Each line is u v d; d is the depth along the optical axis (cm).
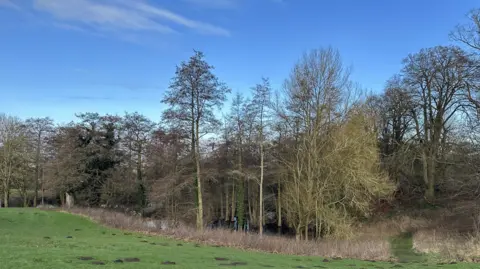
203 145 3903
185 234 2714
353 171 3098
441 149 4181
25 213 3481
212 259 1566
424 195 4334
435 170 4291
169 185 3588
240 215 4238
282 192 3909
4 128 5284
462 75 3659
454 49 3872
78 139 4819
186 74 3350
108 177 4859
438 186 4309
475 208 3183
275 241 2408
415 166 4675
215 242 2494
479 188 3219
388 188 3338
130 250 1655
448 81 3953
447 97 4069
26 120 5566
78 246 1675
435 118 4200
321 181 3228
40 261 1115
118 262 1221
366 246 2350
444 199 4150
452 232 3069
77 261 1163
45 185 4997
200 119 3466
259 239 2455
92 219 3478
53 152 5412
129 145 5116
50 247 1553
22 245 1572
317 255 2186
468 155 3372
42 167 5419
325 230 3172
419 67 4178
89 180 4856
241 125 4162
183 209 4084
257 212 4609
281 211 4256
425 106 4259
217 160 4494
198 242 2489
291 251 2270
